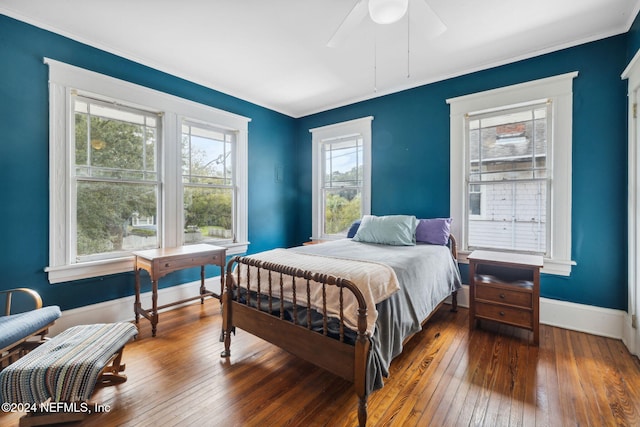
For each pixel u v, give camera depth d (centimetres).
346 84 345
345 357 152
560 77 258
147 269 257
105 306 267
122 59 274
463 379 185
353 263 194
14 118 219
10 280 220
